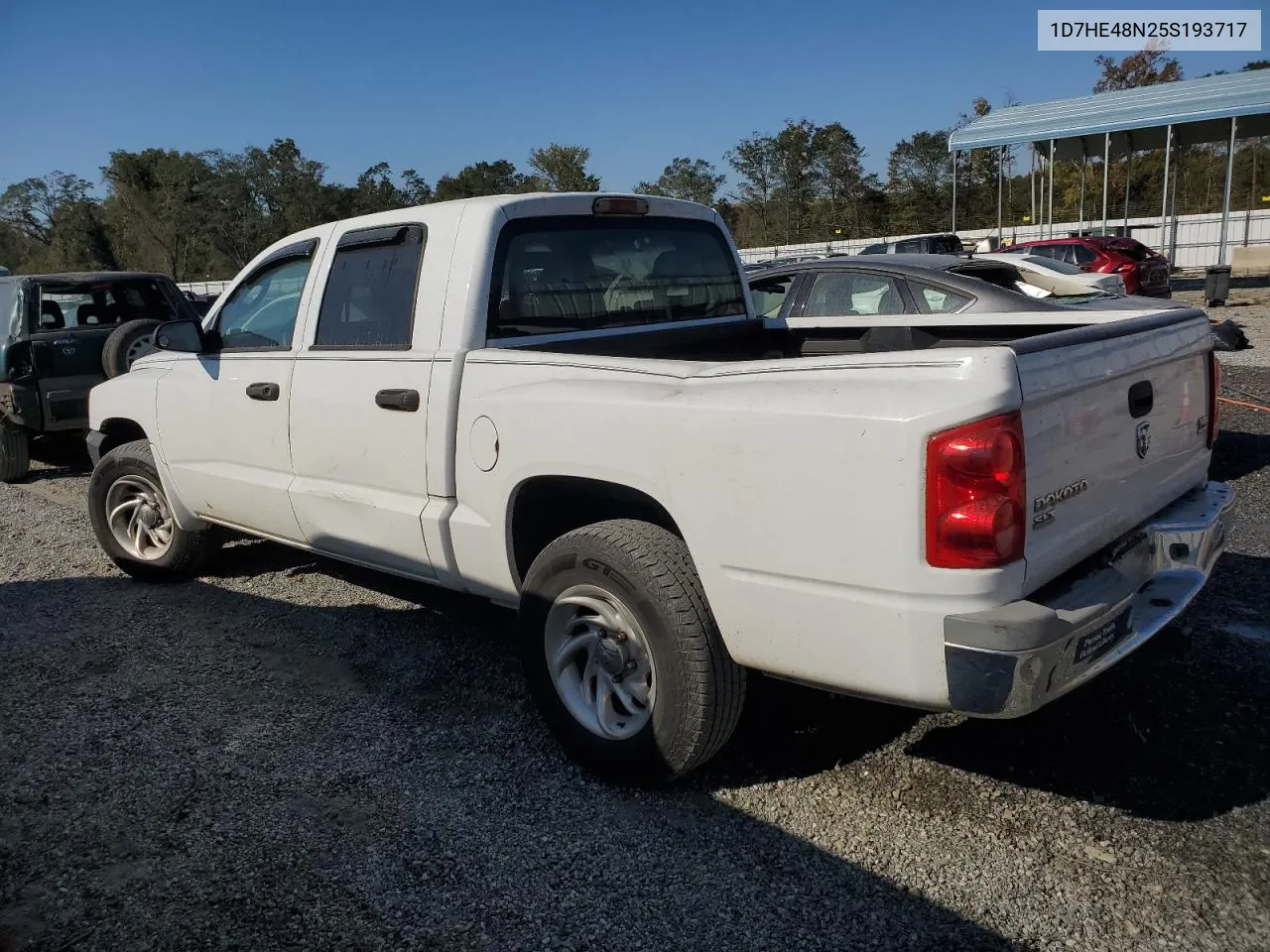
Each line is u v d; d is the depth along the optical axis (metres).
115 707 4.00
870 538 2.58
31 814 3.24
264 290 4.66
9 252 79.75
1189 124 26.94
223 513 4.95
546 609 3.36
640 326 4.34
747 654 2.93
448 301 3.74
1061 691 2.58
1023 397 2.50
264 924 2.68
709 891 2.76
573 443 3.21
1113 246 19.11
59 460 9.91
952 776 3.28
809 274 7.81
